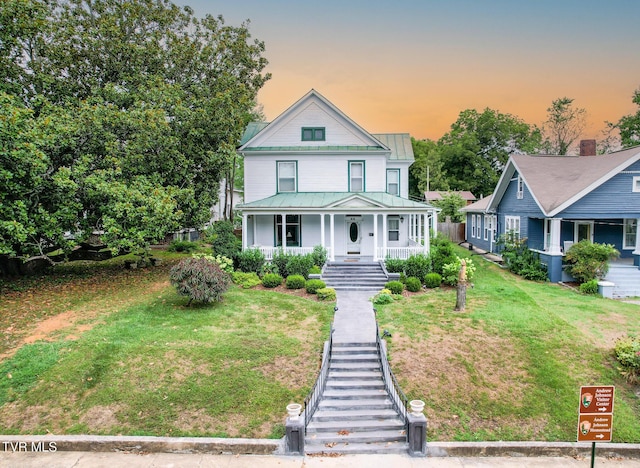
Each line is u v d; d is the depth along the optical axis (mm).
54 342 10578
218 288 13125
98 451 7594
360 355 10539
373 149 20984
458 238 34219
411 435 7621
